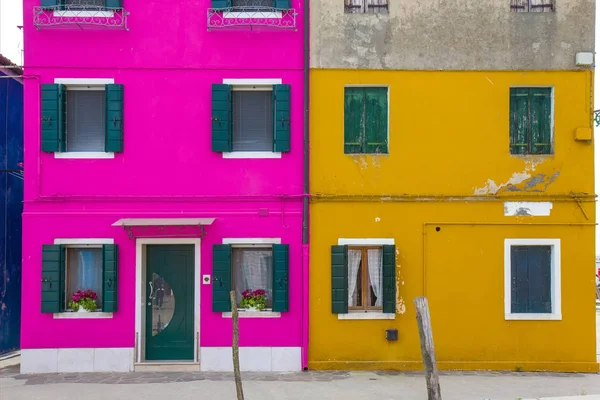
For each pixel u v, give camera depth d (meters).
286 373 10.63
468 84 11.15
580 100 11.21
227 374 10.55
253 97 11.32
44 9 10.88
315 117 11.09
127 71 11.04
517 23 11.20
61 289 10.82
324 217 11.02
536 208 11.07
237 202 11.02
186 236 10.96
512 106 11.31
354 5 11.23
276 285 10.84
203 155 11.05
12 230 12.88
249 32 11.14
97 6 10.91
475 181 11.08
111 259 10.77
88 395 9.05
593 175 11.14
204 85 11.09
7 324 12.67
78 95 11.20
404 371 10.77
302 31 11.16
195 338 10.91
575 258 11.03
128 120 11.02
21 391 9.33
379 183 11.06
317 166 11.06
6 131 12.62
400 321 10.95
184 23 11.11
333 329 10.91
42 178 10.92
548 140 11.27
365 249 11.18
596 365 10.88
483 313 10.97
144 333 11.02
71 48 10.99
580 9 11.27
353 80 11.12
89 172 10.96
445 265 11.00
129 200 10.95
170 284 11.14
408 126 11.11
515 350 10.94
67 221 10.88
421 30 11.16
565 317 10.98
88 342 10.79
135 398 8.86
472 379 10.17
